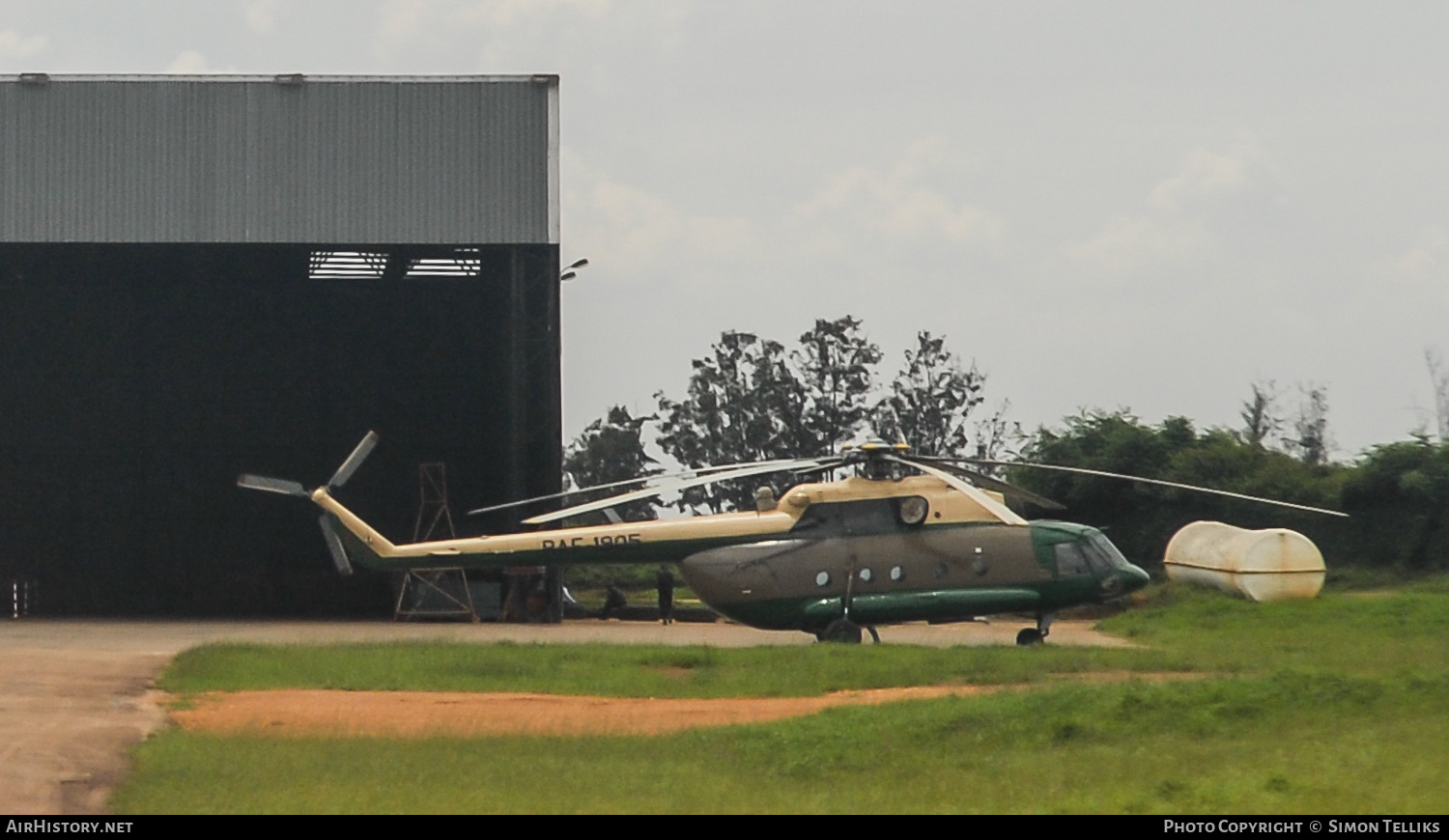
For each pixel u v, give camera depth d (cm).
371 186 16475
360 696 8569
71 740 6462
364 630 15925
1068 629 15375
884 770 6081
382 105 16525
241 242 16300
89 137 16250
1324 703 7194
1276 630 13425
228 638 13825
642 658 10281
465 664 9800
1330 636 12512
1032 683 9156
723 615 11812
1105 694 7412
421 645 11200
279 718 7550
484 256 19250
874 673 9456
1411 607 14162
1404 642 11794
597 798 5366
